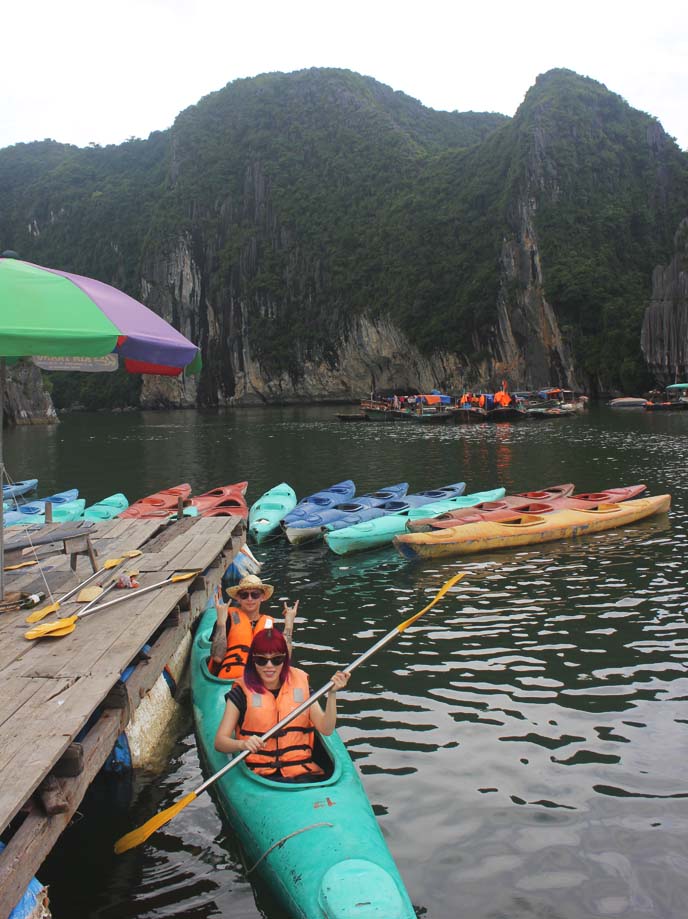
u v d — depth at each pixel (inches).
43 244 5196.9
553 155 2920.8
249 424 1985.7
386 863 145.2
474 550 442.6
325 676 275.0
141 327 212.7
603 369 2527.1
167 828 178.9
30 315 189.9
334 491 645.3
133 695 191.3
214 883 159.3
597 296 2605.8
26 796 124.9
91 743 162.7
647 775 200.2
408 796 192.2
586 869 163.0
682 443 1086.4
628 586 371.2
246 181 4074.8
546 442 1174.3
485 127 4862.2
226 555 353.1
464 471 861.8
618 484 715.4
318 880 139.9
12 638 207.2
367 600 364.8
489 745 218.8
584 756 211.2
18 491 782.5
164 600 242.5
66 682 174.1
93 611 228.5
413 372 3304.6
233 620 237.8
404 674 274.1
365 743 221.8
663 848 169.3
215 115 4493.1
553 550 444.5
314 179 3914.9
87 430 1897.1
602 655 286.2
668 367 2245.3
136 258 4603.8
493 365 2925.7
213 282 3873.0
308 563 439.5
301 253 3720.5
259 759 177.2
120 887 159.2
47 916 137.6
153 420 2404.0
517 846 171.0
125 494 783.1
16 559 299.7
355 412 2492.6
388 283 3297.2
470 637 309.4
